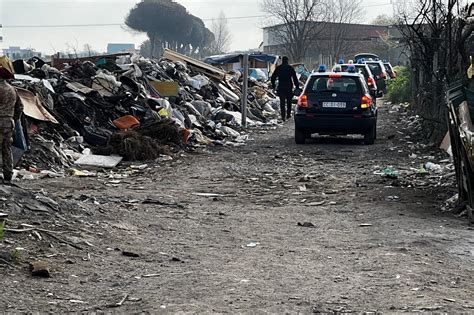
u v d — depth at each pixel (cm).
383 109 3750
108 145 1867
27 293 708
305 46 7750
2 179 1238
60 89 2109
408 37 2672
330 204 1316
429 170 1644
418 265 859
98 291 733
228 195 1411
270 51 9169
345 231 1080
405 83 4062
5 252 805
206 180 1589
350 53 8531
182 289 744
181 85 2989
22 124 1521
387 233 1055
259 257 903
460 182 1209
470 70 1292
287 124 2927
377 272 823
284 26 8369
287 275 808
